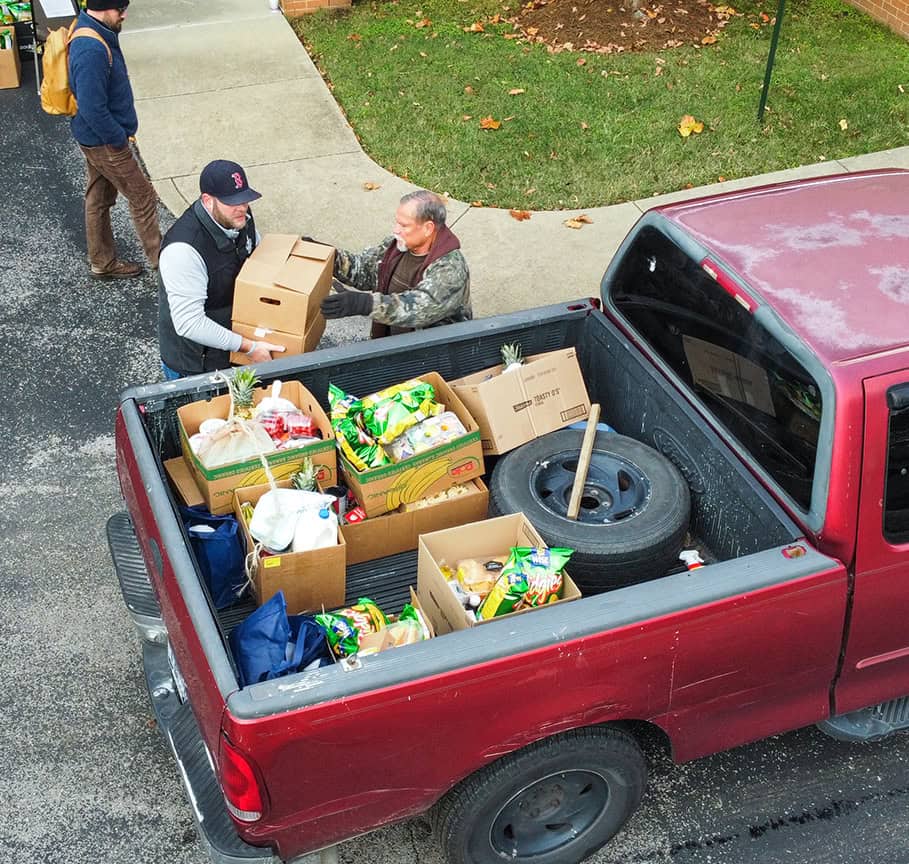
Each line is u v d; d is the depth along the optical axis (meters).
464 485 4.28
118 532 4.25
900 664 3.93
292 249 4.92
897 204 4.30
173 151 8.58
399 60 9.91
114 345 6.75
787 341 3.56
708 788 4.25
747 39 10.28
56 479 5.73
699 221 4.24
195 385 4.16
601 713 3.38
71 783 4.22
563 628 3.16
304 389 4.23
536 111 9.09
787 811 4.16
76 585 5.11
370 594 4.11
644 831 4.09
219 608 3.96
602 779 3.68
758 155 8.54
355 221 7.76
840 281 3.80
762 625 3.45
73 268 7.46
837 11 10.88
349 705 2.95
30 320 6.93
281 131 8.88
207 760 3.54
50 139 8.95
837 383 3.37
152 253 7.21
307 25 10.60
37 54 9.50
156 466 3.74
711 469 4.07
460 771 3.27
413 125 8.91
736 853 4.01
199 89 9.45
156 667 3.93
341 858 3.97
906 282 3.79
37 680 4.63
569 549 3.64
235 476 3.90
